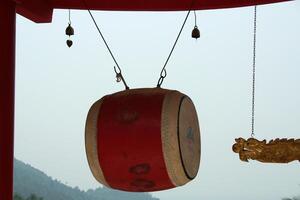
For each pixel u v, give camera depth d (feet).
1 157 21.80
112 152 17.92
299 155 19.22
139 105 17.98
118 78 19.51
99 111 18.28
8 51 22.45
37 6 24.75
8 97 22.27
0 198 21.57
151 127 17.67
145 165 17.80
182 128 18.19
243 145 19.62
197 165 19.65
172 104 17.90
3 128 21.98
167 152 17.62
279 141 19.38
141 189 18.57
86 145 18.30
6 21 22.50
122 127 17.84
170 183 18.22
